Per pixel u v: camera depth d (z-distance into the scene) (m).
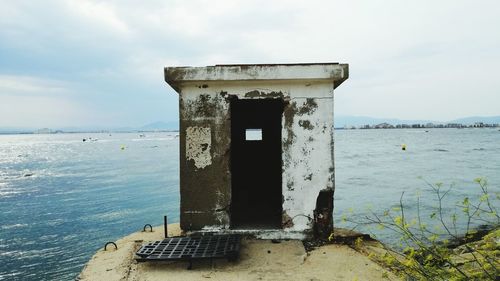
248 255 5.34
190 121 6.01
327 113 5.98
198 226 6.02
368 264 5.04
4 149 109.19
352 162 44.00
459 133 171.75
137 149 91.25
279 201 9.26
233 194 9.93
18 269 13.01
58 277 12.31
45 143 163.00
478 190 22.34
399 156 51.75
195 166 6.01
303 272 4.78
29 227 18.11
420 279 3.98
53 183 32.38
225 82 5.93
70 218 19.75
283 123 5.99
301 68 5.79
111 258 5.34
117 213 20.77
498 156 47.88
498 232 3.88
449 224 14.22
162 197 25.27
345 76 5.77
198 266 4.98
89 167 46.78
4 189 29.31
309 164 6.01
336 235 6.14
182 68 5.81
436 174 30.89
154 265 5.05
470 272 3.92
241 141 10.21
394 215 16.75
